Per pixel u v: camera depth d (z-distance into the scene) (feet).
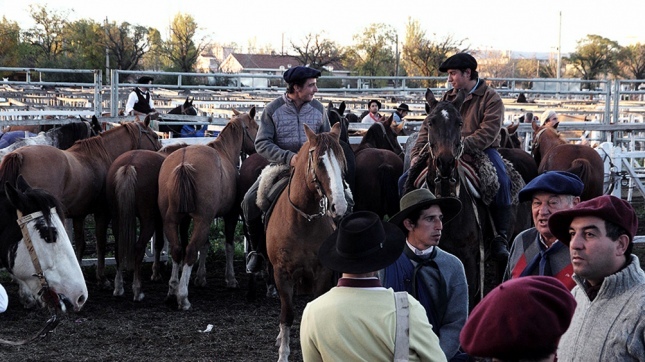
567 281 12.36
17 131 46.39
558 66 176.45
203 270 31.30
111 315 26.14
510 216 21.50
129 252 27.71
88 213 29.89
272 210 21.06
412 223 12.87
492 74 262.06
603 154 38.09
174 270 27.50
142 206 28.35
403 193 21.57
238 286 31.42
